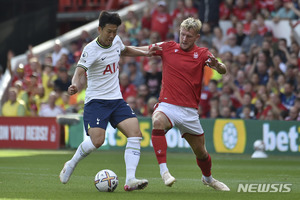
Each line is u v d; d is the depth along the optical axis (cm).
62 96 6900
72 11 9794
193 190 2764
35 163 4619
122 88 6838
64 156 5475
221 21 7250
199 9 7281
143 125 6134
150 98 6206
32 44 8781
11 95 6981
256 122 5784
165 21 7456
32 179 3275
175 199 2339
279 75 6216
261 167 4494
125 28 7719
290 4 6975
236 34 6944
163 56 2731
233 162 5006
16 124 6844
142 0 9406
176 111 2645
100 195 2464
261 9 7338
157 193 2583
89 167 4303
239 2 7325
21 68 7550
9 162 4706
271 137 5725
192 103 2666
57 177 3422
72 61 7706
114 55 2703
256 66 6431
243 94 6306
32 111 7056
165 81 2695
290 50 6606
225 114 6088
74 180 3241
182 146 6041
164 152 2606
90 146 2673
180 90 2653
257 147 5666
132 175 2638
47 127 6656
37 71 7469
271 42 6562
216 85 6322
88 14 9644
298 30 6881
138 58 7194
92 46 2652
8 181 3147
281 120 5688
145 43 7369
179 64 2675
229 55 6562
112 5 9038
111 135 6300
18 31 8712
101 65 2670
